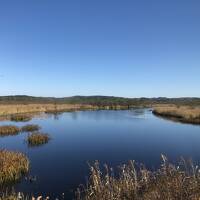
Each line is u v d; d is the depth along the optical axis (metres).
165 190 9.06
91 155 23.97
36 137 30.27
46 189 15.05
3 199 11.81
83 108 103.75
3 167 16.56
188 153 24.89
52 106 99.75
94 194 10.65
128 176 11.52
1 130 36.12
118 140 32.03
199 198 8.19
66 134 36.78
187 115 59.06
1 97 186.12
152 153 24.91
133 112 85.19
